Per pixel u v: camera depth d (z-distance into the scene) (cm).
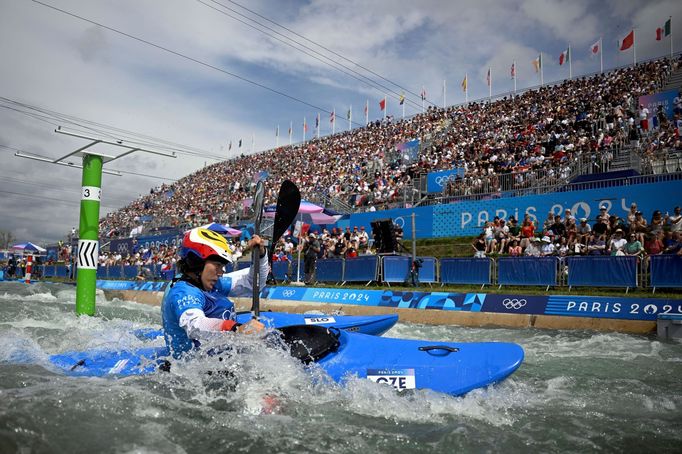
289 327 436
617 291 1155
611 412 397
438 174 2352
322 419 349
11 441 274
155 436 298
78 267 1168
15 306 1334
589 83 3173
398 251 1895
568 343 795
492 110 3416
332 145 4331
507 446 318
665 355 673
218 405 357
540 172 1958
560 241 1509
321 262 1752
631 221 1435
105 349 494
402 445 312
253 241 475
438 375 411
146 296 2050
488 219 2005
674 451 315
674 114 2208
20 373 408
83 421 309
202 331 373
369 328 739
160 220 3944
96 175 1177
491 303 1155
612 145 1998
